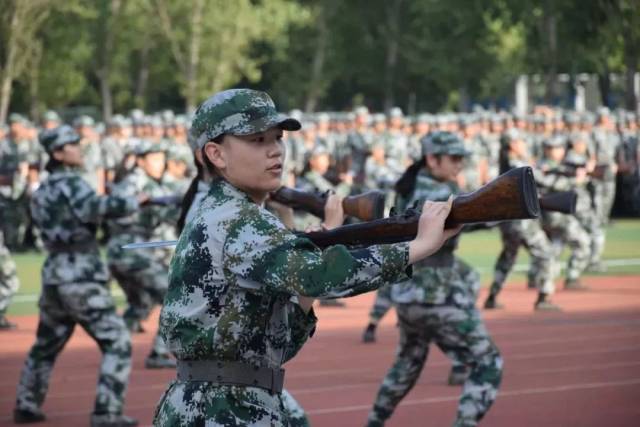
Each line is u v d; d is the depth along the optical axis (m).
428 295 10.27
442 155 10.59
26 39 54.97
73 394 14.02
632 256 29.38
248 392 5.85
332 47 68.12
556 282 24.53
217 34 62.66
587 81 55.12
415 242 5.51
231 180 5.94
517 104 64.56
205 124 5.90
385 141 35.44
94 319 11.77
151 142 15.87
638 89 45.59
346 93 72.56
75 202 11.62
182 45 63.00
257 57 69.56
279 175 5.94
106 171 33.44
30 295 23.73
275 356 5.93
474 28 63.09
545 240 20.56
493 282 20.81
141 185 15.90
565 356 16.20
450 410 12.86
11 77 54.41
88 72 66.44
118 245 15.77
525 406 13.01
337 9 67.75
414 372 10.62
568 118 36.19
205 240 5.82
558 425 12.05
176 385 6.00
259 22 63.75
